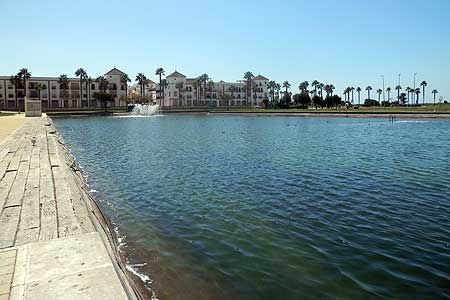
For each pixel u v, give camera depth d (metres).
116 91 153.50
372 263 8.41
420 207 13.02
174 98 172.38
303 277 7.77
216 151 30.31
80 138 45.25
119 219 12.20
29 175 13.14
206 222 11.69
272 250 9.28
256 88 190.75
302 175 19.06
